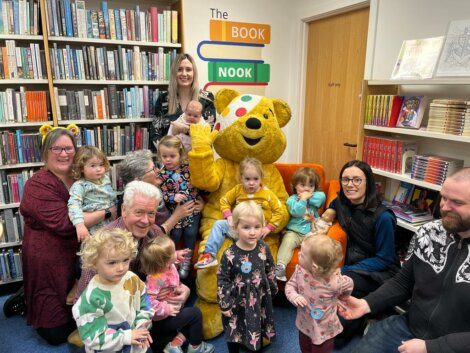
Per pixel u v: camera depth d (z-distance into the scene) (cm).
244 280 167
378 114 235
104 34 259
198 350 178
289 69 382
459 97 217
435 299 134
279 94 383
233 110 228
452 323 128
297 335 204
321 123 356
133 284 140
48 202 187
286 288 164
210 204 235
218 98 242
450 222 123
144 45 274
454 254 130
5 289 254
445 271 131
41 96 243
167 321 168
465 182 119
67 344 198
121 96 273
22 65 235
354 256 210
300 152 389
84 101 259
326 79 343
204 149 208
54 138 188
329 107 343
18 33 232
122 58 266
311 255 151
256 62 361
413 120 216
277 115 245
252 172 207
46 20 237
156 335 171
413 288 148
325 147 354
